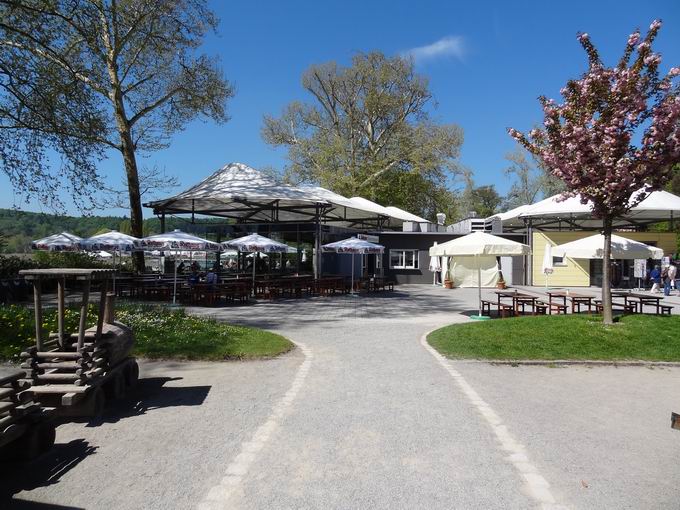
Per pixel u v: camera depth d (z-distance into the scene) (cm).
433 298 2238
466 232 3338
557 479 405
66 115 1260
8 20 1241
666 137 1030
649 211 2933
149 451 459
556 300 2264
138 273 2419
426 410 589
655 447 479
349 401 624
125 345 641
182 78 2480
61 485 390
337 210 3114
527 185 5353
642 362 876
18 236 2733
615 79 1063
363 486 389
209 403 613
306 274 2867
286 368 807
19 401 424
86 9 1200
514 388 705
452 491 381
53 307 1397
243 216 3192
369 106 4275
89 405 542
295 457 446
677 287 2859
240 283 2002
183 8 2012
